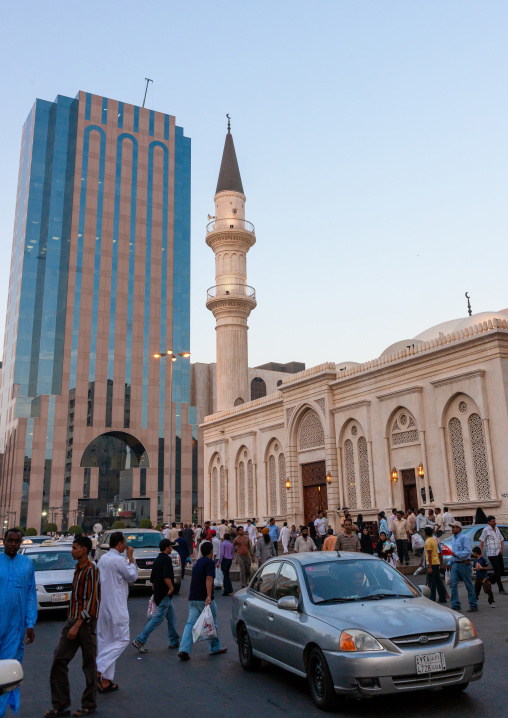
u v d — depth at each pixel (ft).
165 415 258.78
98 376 249.55
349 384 95.25
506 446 69.10
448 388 77.36
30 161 263.49
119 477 249.96
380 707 21.06
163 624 40.83
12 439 237.45
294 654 23.02
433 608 22.45
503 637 31.14
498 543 47.19
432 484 78.69
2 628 18.78
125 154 277.44
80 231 259.19
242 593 29.35
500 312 106.83
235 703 22.33
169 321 270.05
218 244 150.82
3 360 272.10
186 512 252.62
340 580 24.58
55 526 208.44
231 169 156.04
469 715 19.90
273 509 114.73
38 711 22.44
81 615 21.94
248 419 124.98
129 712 21.67
